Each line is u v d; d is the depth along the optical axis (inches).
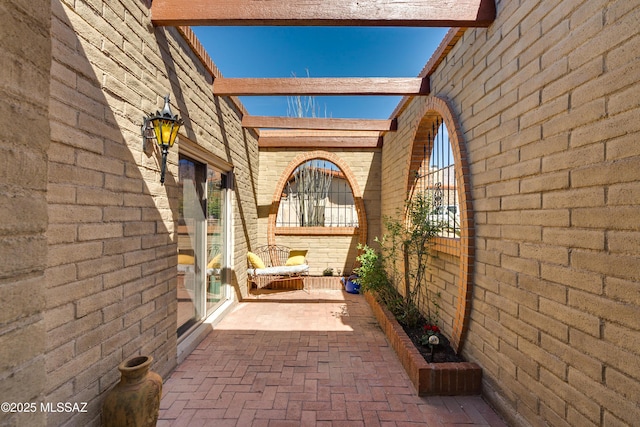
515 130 89.0
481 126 108.0
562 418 71.0
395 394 107.0
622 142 57.2
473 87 113.7
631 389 55.5
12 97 34.1
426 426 91.3
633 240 55.3
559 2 72.6
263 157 288.5
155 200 107.8
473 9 101.3
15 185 34.4
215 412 97.1
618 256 58.0
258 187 285.3
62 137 68.0
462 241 117.0
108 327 82.9
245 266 236.1
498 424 92.1
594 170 63.1
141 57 99.7
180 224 140.9
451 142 127.3
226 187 206.1
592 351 63.5
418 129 175.6
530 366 82.1
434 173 167.5
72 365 70.4
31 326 36.2
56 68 66.5
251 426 91.2
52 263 65.3
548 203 76.0
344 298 233.6
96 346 78.2
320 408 99.3
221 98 178.7
